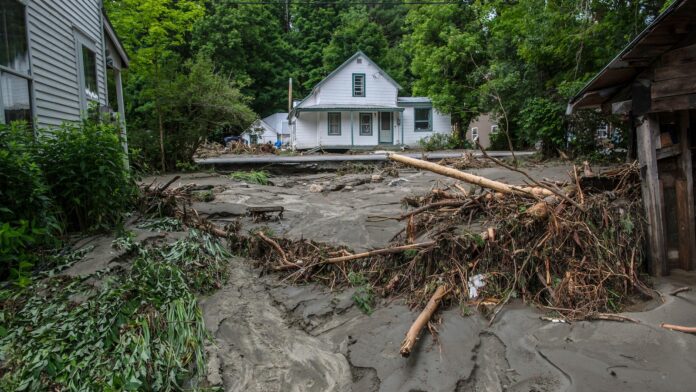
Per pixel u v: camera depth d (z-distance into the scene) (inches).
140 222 253.4
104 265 181.9
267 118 1501.0
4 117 232.4
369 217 283.4
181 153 580.1
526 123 652.1
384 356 146.6
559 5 597.6
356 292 182.4
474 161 561.3
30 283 162.1
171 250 209.5
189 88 552.7
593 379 125.2
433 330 153.1
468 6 1003.3
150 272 176.6
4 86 236.7
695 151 207.0
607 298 166.6
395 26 1707.7
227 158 691.4
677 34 173.3
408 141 1163.9
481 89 838.5
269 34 1563.7
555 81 677.3
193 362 145.6
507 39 786.8
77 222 228.8
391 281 187.0
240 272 211.9
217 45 1354.6
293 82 1565.0
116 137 237.6
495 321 159.8
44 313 149.4
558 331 150.5
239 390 138.0
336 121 1131.3
